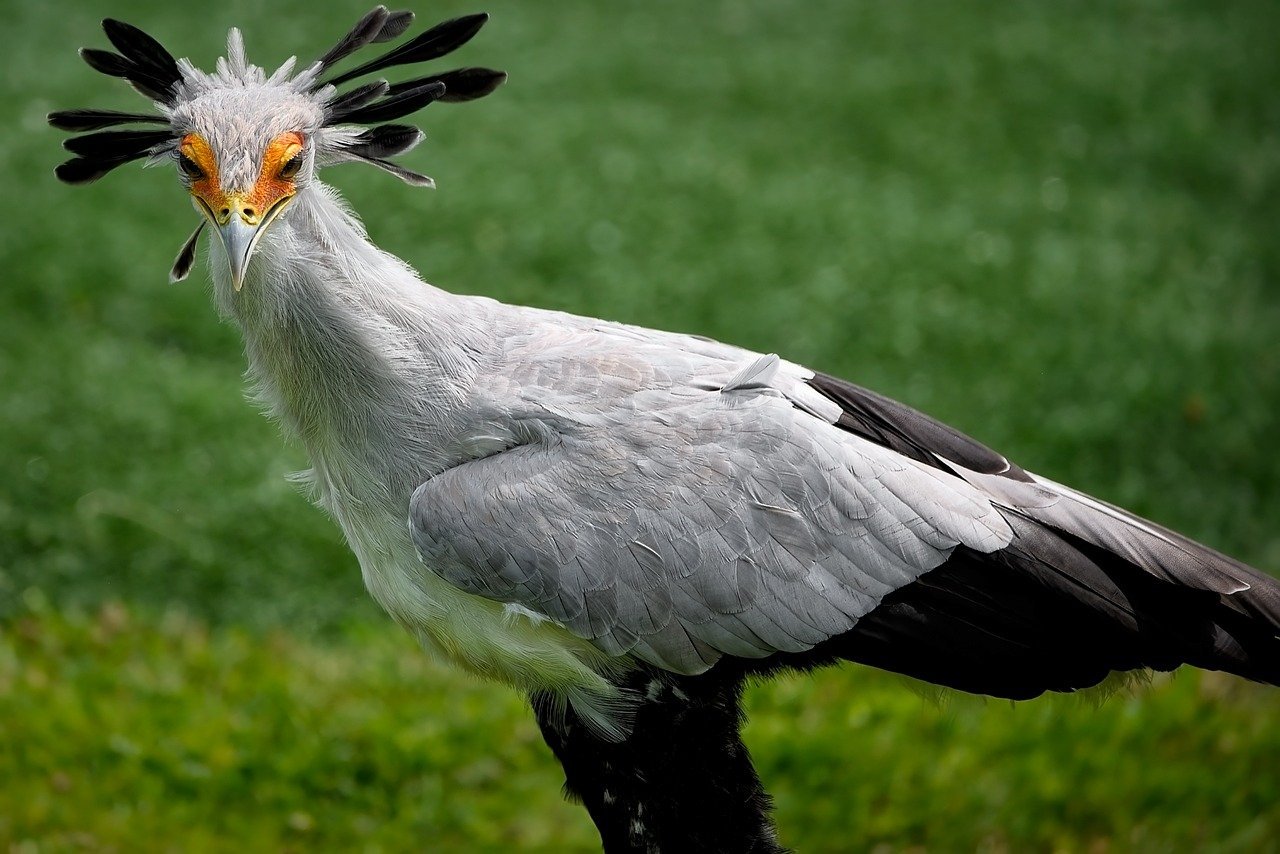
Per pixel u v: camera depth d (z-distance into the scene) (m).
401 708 10.28
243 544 12.25
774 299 16.98
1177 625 6.68
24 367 14.33
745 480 6.52
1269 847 9.15
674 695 6.77
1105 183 21.64
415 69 22.41
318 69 6.83
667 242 18.14
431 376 6.75
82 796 9.25
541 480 6.53
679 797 6.84
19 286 15.98
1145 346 16.61
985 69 25.08
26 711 9.93
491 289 16.83
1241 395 15.70
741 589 6.45
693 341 7.23
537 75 23.27
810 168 21.02
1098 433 14.73
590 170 20.06
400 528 6.84
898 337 16.34
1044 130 23.11
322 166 6.89
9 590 11.45
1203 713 10.55
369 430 6.75
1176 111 24.03
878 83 24.25
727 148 21.36
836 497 6.53
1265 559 13.45
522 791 9.66
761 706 10.54
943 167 21.53
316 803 9.45
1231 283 18.81
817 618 6.48
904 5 28.11
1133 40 26.95
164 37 22.45
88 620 11.23
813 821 9.41
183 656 10.86
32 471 12.63
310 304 6.62
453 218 18.25
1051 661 6.61
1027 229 19.75
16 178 18.42
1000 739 10.20
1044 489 6.90
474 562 6.49
